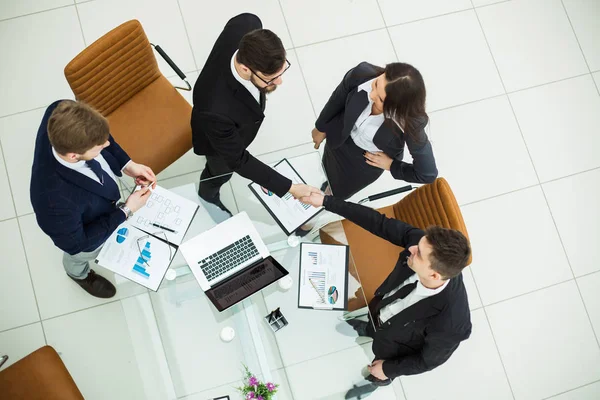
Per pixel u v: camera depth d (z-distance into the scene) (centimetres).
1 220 273
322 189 223
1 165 281
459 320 183
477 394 279
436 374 280
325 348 208
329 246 215
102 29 306
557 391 283
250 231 210
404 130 182
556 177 320
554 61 341
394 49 331
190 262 205
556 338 292
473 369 283
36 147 170
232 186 217
